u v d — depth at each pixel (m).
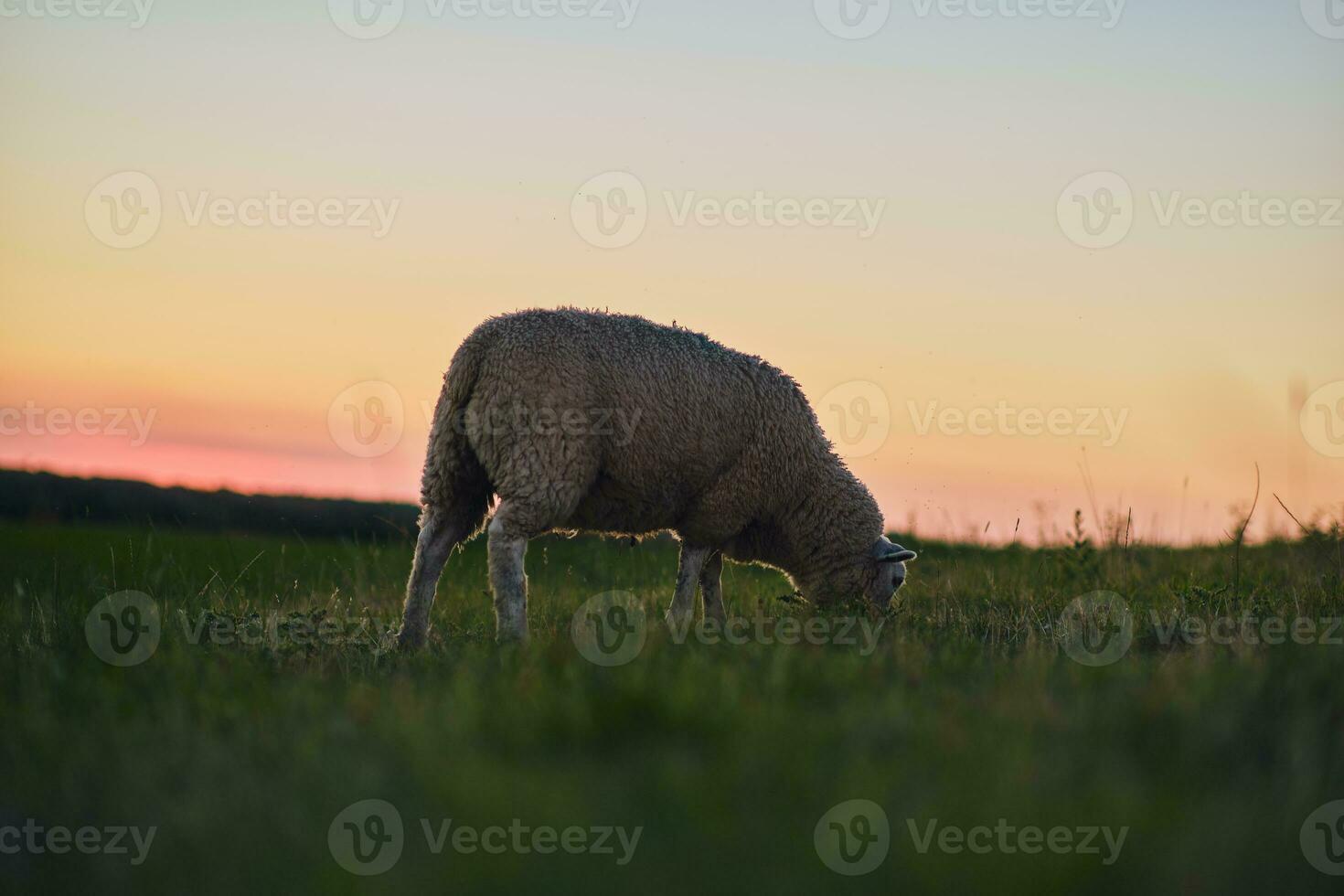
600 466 16.75
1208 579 19.05
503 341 16.09
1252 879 7.60
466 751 9.47
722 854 8.05
